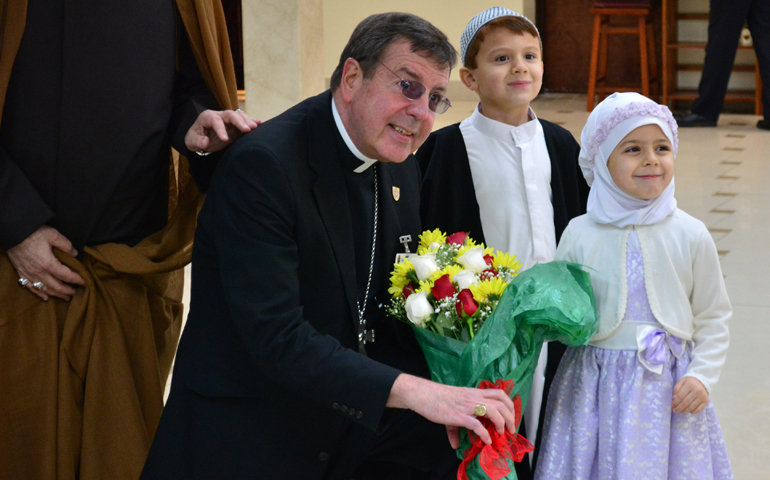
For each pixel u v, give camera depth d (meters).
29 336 2.21
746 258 4.55
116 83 2.17
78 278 2.22
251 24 5.43
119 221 2.29
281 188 1.90
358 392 1.83
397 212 2.25
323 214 1.99
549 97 9.23
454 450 2.24
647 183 2.14
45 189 2.18
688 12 8.41
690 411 2.09
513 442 1.92
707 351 2.14
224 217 1.91
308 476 2.06
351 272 2.04
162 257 2.34
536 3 9.07
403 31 1.87
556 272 2.01
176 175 2.54
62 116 2.15
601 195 2.24
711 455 2.18
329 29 9.19
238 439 2.01
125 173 2.24
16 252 2.16
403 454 2.24
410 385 1.83
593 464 2.18
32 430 2.22
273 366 1.86
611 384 2.16
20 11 2.07
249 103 5.56
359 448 2.13
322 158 2.00
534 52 2.52
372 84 1.89
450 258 2.14
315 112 2.02
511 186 2.57
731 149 6.96
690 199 5.61
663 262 2.17
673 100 8.56
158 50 2.23
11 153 2.15
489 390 1.85
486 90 2.53
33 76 2.13
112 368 2.25
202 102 2.37
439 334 2.02
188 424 2.06
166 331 2.53
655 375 2.14
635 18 8.51
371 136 1.93
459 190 2.61
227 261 1.90
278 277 1.87
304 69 5.52
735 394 3.21
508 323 1.92
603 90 8.74
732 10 7.46
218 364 2.02
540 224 2.55
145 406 2.36
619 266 2.19
